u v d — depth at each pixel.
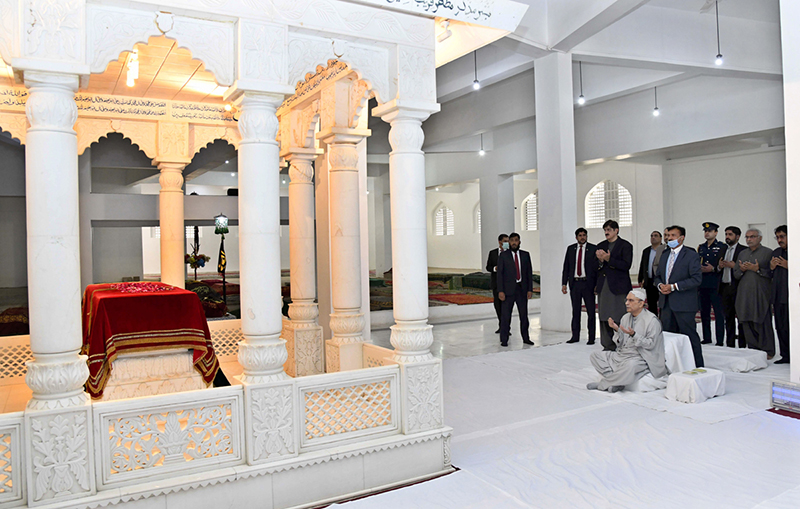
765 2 10.35
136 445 3.36
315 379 3.80
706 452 4.34
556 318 10.44
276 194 3.85
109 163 9.24
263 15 3.73
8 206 13.24
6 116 6.00
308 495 3.70
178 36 3.60
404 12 4.24
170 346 4.99
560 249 10.28
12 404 5.50
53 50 3.17
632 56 10.45
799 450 4.34
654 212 20.47
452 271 29.47
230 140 7.51
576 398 5.95
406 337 4.18
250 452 3.56
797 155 5.67
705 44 10.84
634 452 4.39
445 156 20.66
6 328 7.57
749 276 7.53
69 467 3.14
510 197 18.52
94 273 11.67
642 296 6.12
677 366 6.42
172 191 7.36
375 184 26.39
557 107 10.20
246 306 3.77
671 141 13.69
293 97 6.49
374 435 4.00
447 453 4.20
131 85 5.42
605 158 15.33
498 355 8.34
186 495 3.38
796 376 5.65
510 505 3.57
